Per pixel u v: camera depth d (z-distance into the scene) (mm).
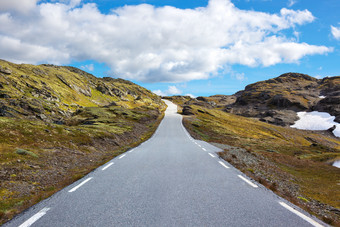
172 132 42438
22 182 7895
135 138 30516
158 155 13586
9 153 10844
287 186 10797
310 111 152875
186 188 6242
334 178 18031
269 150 43062
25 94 87875
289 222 4012
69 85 147000
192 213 4336
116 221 3955
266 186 7324
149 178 7500
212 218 4086
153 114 89062
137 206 4754
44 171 9656
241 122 112375
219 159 12195
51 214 4348
